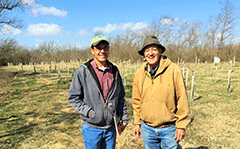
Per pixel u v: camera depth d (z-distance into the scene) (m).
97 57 1.96
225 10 30.33
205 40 32.88
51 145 4.45
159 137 2.16
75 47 47.12
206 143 4.38
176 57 32.41
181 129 1.99
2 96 10.36
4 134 5.26
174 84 2.01
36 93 11.05
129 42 38.41
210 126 5.48
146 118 2.16
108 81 2.02
